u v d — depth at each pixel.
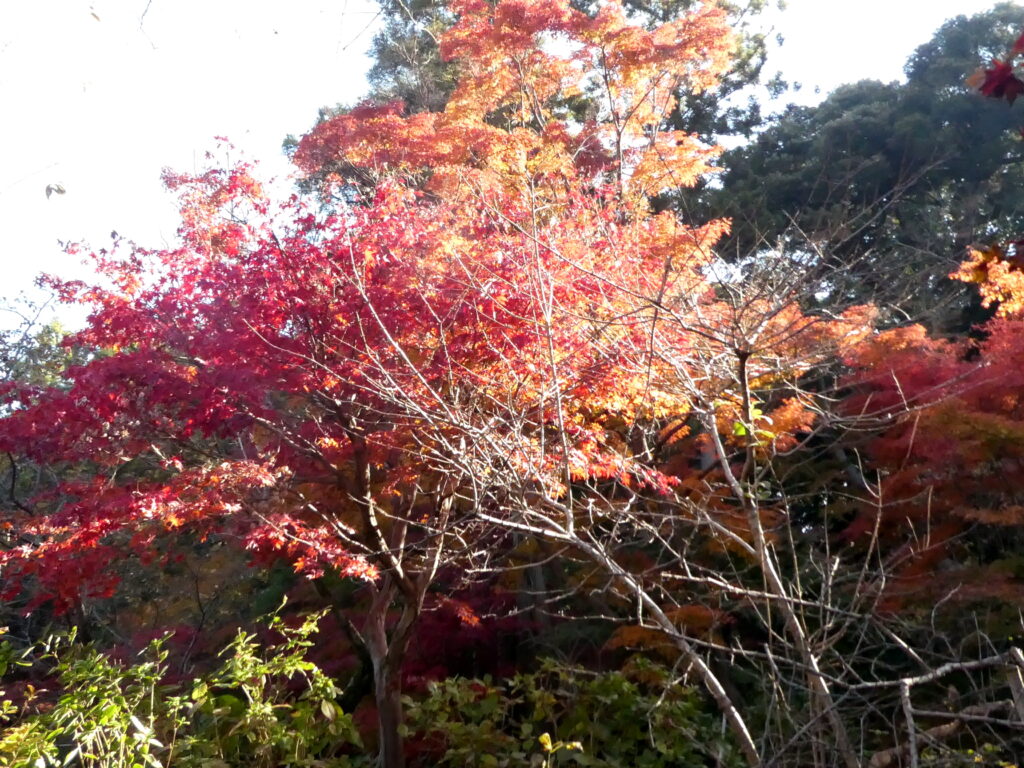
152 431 7.76
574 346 7.01
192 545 12.45
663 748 7.41
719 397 6.44
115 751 5.49
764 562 5.37
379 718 8.76
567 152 13.38
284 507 8.35
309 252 7.78
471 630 10.62
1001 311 9.29
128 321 7.81
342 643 11.02
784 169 18.88
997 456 9.16
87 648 7.30
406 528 8.97
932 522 9.62
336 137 12.27
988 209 16.67
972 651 8.03
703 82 14.98
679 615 8.92
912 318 9.16
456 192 10.56
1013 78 3.43
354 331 7.52
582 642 11.29
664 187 13.62
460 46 14.11
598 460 7.17
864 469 11.21
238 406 7.72
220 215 8.81
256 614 12.94
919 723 6.43
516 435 5.84
